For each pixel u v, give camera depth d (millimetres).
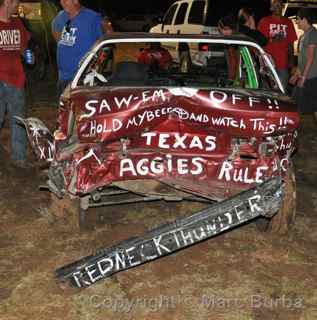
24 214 5160
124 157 4164
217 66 6324
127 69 5098
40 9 12516
